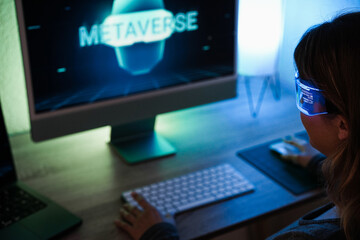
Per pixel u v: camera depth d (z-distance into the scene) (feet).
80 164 4.15
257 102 5.45
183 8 4.14
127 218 3.26
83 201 3.58
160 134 4.70
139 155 4.23
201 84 4.46
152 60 4.12
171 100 4.33
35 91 3.64
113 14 3.80
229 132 4.74
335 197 1.98
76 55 3.74
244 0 4.69
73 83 3.80
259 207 3.46
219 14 4.35
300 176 3.84
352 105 1.71
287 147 4.22
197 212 3.41
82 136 4.71
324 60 1.76
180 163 4.15
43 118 3.73
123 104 4.08
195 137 4.64
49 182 3.84
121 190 3.73
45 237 3.08
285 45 5.44
